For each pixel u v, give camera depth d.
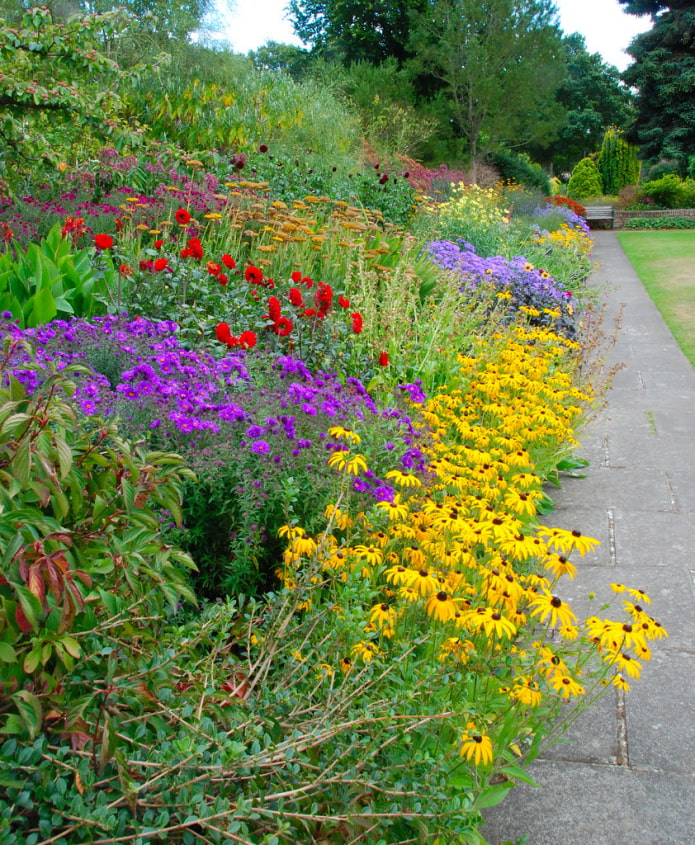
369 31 27.16
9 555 1.35
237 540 2.85
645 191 31.03
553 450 4.75
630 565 3.80
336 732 1.73
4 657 1.28
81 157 8.50
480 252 10.71
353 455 3.04
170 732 1.66
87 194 7.43
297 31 30.56
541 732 2.29
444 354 5.50
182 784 1.45
